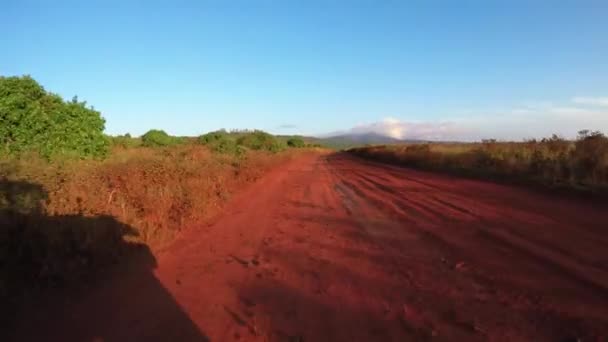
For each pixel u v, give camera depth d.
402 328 4.24
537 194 13.16
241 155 27.72
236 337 4.07
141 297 5.05
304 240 8.05
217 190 13.30
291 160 45.03
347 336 4.08
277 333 4.15
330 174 24.70
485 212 10.30
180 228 8.67
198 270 6.13
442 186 16.47
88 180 8.16
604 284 5.22
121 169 10.76
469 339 3.98
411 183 18.05
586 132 17.39
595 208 10.40
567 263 6.09
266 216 10.57
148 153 21.42
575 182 13.96
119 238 6.69
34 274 5.14
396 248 7.32
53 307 4.66
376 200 13.20
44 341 3.94
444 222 9.34
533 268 5.94
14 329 4.13
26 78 13.75
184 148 28.61
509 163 19.45
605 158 14.77
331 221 9.91
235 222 9.78
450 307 4.73
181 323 4.36
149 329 4.21
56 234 5.39
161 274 5.92
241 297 5.11
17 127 12.87
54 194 6.66
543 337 3.97
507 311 4.57
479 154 24.52
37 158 10.65
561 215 9.62
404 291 5.27
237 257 6.86
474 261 6.39
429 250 7.12
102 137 16.36
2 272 4.86
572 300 4.78
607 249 6.75
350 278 5.79
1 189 5.95
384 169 28.73
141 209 8.27
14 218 5.25
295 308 4.77
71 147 14.59
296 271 6.12
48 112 14.08
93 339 3.99
